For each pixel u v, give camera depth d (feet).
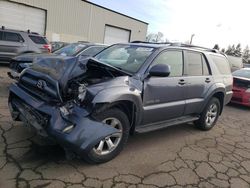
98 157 11.62
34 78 12.14
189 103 16.44
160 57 14.46
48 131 10.12
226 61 21.13
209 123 19.38
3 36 37.50
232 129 21.01
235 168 13.61
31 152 12.09
